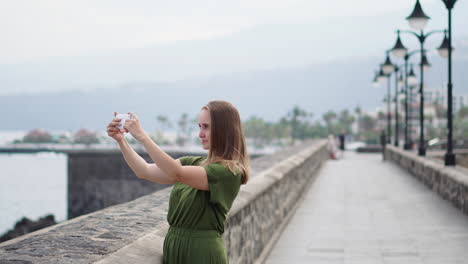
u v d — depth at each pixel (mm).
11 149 121062
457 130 144875
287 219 8867
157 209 3818
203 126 2607
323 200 11734
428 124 138500
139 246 2602
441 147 24062
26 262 2205
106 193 53156
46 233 2844
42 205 75812
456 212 9875
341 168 22312
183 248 2471
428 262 6137
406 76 23188
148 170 2504
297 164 10703
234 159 2523
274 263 6082
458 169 11453
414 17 13445
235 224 4719
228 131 2529
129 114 2330
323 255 6488
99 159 53281
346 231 8078
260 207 6230
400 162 22344
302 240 7402
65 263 2195
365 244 7141
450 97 11922
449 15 11648
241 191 5355
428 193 12914
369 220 9070
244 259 5145
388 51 20234
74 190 53438
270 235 7117
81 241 2639
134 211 3703
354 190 13711
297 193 11094
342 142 40469
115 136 2369
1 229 54906
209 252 2455
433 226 8453
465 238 7465
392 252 6660
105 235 2801
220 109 2541
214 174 2389
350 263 6098
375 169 21516
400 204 11023
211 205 2469
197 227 2475
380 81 26438
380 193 13008
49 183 107188
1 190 93812
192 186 2387
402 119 120062
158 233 2924
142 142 2303
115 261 2307
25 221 51938
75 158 53438
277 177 7559
